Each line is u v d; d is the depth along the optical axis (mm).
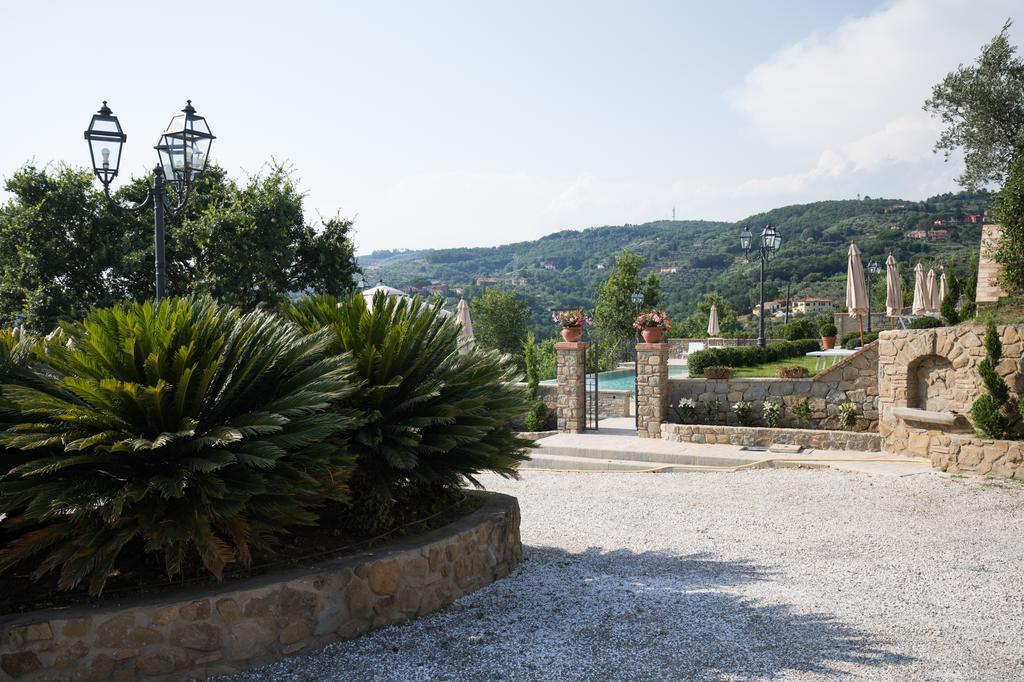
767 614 5543
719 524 9000
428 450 6465
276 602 4789
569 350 15820
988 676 4367
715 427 14273
